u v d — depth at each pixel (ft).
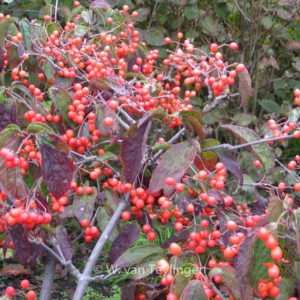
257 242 1.00
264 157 1.56
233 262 1.17
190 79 1.74
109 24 2.20
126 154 1.34
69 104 1.62
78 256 2.92
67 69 1.92
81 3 3.15
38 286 2.58
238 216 1.45
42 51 1.88
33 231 1.51
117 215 1.55
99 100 1.59
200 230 1.46
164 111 1.36
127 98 1.62
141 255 1.42
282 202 1.04
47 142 1.28
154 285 1.44
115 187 1.67
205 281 1.09
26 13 3.13
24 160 1.35
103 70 1.68
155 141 1.58
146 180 1.62
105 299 2.41
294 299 1.12
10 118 1.61
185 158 1.30
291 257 1.12
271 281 1.04
